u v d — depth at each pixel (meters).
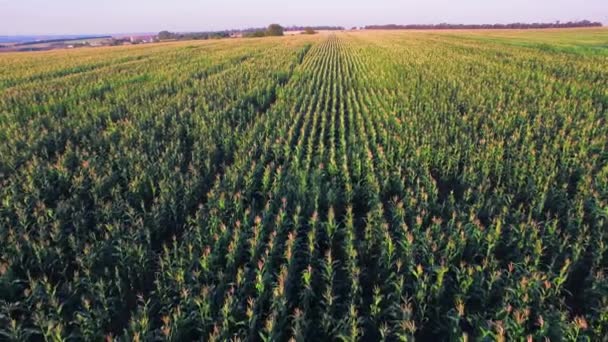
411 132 15.77
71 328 7.14
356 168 12.64
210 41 96.56
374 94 24.09
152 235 9.91
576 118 17.42
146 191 11.69
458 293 7.41
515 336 6.26
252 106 21.56
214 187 11.62
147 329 6.50
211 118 18.64
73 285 7.77
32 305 7.37
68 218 10.27
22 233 9.02
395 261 8.20
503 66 33.56
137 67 38.75
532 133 15.77
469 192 10.90
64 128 17.42
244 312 7.03
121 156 13.65
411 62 38.84
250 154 13.84
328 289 7.22
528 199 11.45
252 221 9.95
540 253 8.11
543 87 24.03
